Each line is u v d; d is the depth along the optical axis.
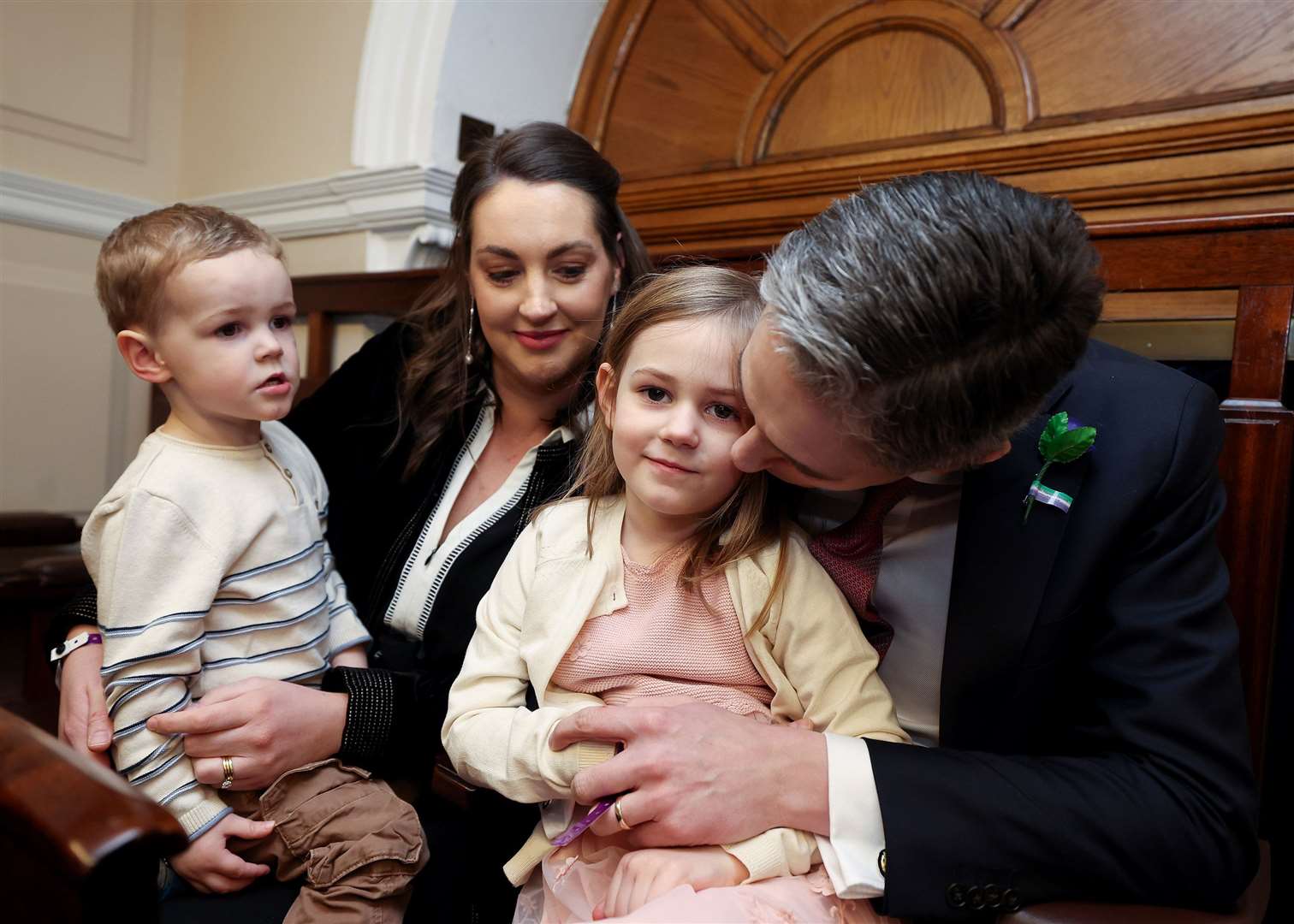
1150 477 0.82
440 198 2.16
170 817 0.58
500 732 0.93
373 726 1.06
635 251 1.32
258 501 1.08
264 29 2.49
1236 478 0.97
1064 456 0.83
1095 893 0.74
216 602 1.05
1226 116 1.54
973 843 0.75
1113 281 1.11
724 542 0.96
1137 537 0.83
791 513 1.05
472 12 2.15
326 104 2.36
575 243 1.17
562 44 2.36
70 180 2.43
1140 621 0.80
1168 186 1.61
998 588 0.86
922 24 1.90
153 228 1.04
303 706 1.03
